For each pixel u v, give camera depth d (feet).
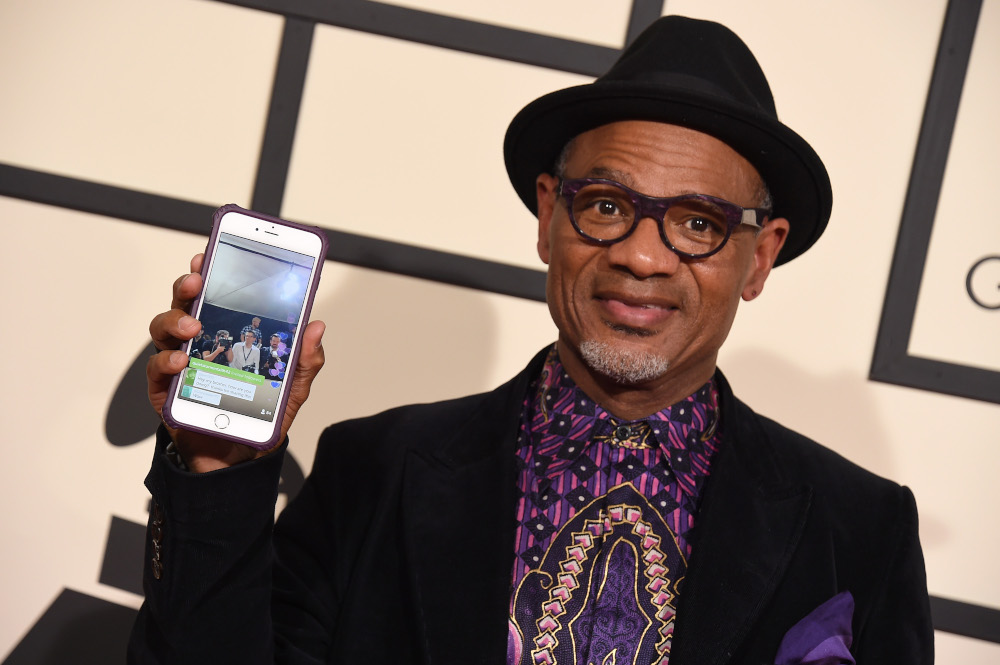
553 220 3.64
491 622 3.18
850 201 5.80
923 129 5.73
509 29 5.87
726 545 3.31
